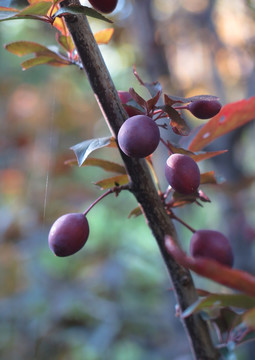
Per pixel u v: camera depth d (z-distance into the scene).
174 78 0.59
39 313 0.65
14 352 0.64
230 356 0.22
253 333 0.22
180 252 0.18
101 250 0.82
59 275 0.75
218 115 0.26
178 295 0.23
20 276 0.75
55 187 0.79
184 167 0.21
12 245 0.72
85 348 0.66
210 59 0.69
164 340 0.64
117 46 0.71
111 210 0.96
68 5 0.21
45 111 0.88
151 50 0.57
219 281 0.18
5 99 0.91
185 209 0.64
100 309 0.66
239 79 0.71
